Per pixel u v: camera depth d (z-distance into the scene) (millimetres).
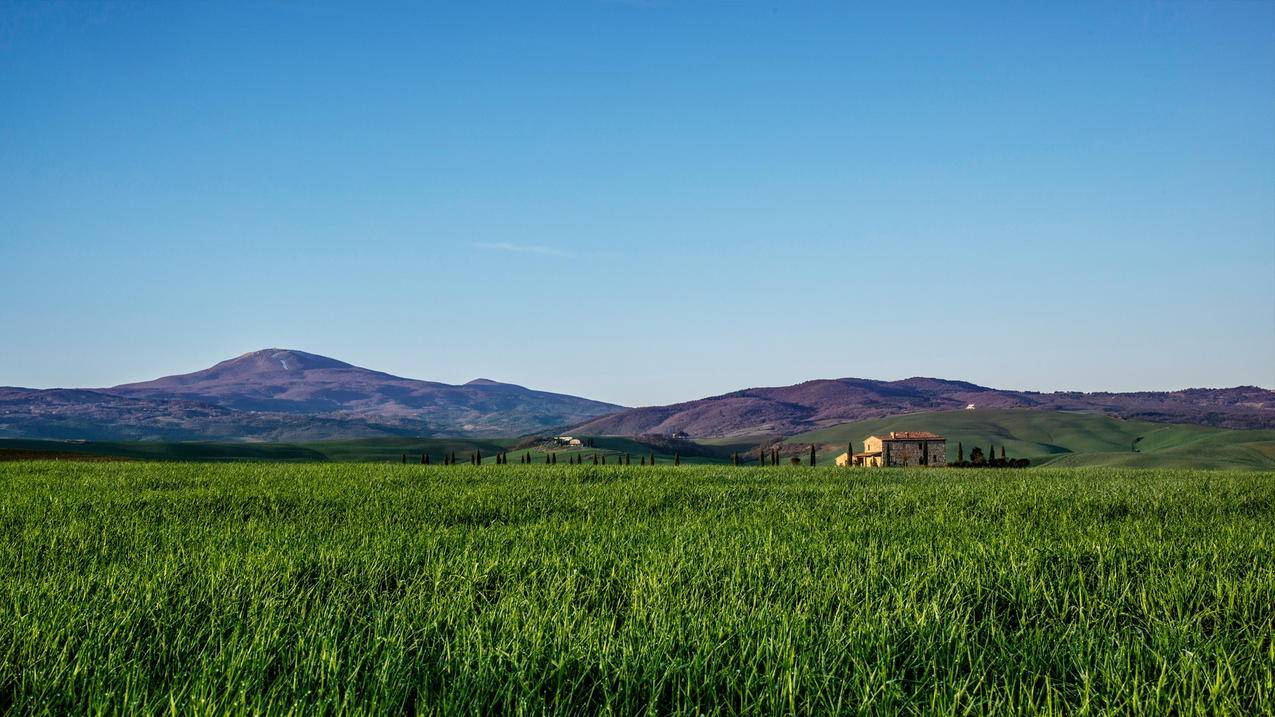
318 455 169250
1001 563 10484
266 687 6027
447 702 5637
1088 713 5676
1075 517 17531
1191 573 9961
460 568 10344
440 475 30109
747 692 5988
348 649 6828
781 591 9133
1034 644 7180
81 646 6660
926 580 9391
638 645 6855
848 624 7688
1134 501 20016
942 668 6672
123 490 22562
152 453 139000
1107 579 9836
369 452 189250
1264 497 21281
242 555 11422
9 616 7586
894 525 15391
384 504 19156
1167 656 6812
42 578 9969
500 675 6195
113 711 5465
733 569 10180
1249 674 6473
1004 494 22047
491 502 19656
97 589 9031
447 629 7406
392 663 6285
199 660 6422
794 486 25547
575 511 18609
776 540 12984
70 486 24109
